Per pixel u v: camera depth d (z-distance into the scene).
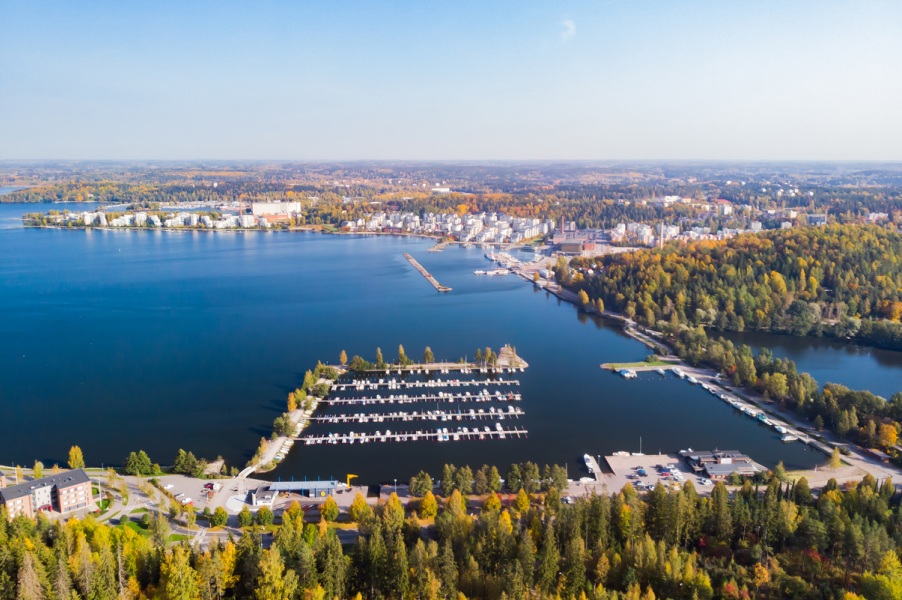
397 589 172.38
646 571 177.88
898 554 180.25
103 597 161.00
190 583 160.75
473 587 173.38
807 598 166.75
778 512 197.25
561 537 197.88
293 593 164.12
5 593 156.38
